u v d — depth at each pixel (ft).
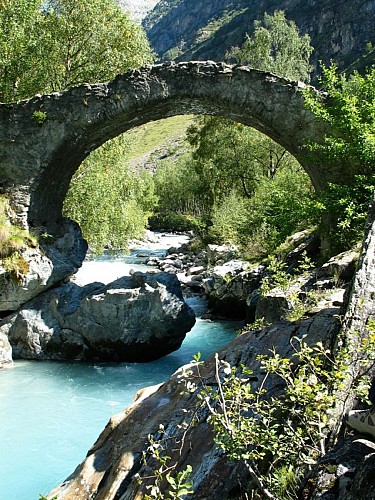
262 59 110.11
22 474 23.59
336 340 14.48
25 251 41.73
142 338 39.47
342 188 38.75
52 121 44.45
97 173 62.95
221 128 99.81
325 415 11.89
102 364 39.96
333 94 40.86
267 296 29.89
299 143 42.91
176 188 203.62
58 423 28.89
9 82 56.80
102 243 63.46
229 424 11.92
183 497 13.19
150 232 161.48
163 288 40.01
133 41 65.41
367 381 11.98
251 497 11.79
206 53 515.91
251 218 65.21
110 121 44.60
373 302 14.84
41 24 59.82
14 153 44.93
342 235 38.22
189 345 43.73
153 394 19.77
